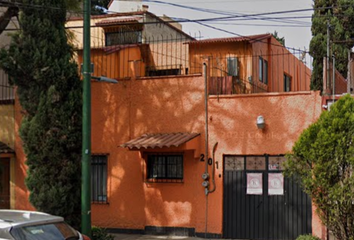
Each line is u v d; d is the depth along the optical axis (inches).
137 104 652.7
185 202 619.2
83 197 476.4
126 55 830.5
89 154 479.8
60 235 351.6
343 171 443.8
